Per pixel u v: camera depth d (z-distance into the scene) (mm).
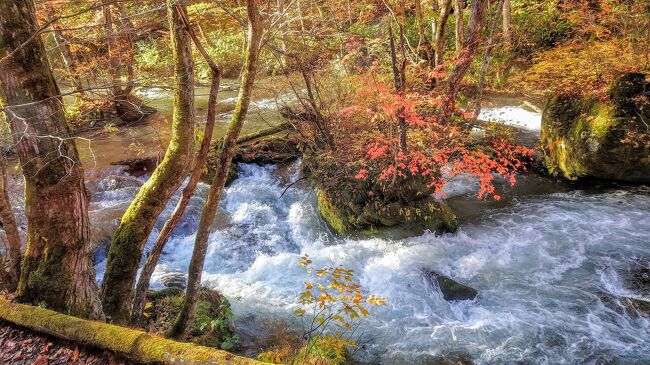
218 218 9195
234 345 5598
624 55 9977
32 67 3850
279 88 10711
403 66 7445
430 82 9609
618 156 8805
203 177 10500
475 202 9328
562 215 8531
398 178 7805
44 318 4086
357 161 8359
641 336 5492
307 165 10133
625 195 9055
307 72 8914
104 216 8602
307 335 5789
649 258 7074
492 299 6434
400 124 7309
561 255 7336
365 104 8117
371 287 6930
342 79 9539
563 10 13914
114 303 4988
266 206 9562
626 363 5074
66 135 4121
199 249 4598
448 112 8312
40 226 4301
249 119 13688
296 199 9812
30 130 3928
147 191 5117
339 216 8484
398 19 7770
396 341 5695
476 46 10523
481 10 9117
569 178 9758
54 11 8930
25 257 4457
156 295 6207
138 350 3588
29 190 4184
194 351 3461
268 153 11344
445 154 7961
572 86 10164
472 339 5641
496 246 7730
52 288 4352
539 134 11578
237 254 8125
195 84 4855
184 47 4941
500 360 5258
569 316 5945
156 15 7617
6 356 3896
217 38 16047
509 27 13922
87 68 11664
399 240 8078
